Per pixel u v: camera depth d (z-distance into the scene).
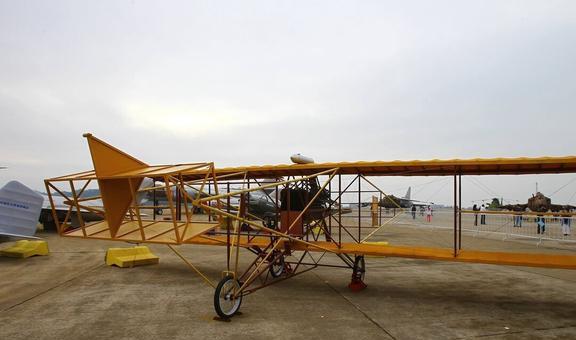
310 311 6.69
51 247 15.23
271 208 21.41
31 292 7.96
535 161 6.88
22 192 13.57
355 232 22.56
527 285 8.98
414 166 7.97
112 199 7.11
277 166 8.98
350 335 5.47
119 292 7.97
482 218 30.16
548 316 6.50
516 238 20.12
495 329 5.79
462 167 8.09
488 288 8.63
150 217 25.59
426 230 25.22
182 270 10.55
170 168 7.00
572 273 10.58
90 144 6.58
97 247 15.28
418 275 10.20
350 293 8.10
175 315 6.37
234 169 9.57
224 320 6.05
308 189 9.50
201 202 6.13
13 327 5.75
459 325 5.98
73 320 6.09
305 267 11.33
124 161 7.20
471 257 7.61
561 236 21.08
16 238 12.93
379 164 7.96
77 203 7.57
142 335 5.41
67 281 9.04
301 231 9.01
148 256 11.66
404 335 5.49
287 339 5.29
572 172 8.27
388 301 7.45
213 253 14.07
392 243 16.88
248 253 14.11
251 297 7.69
